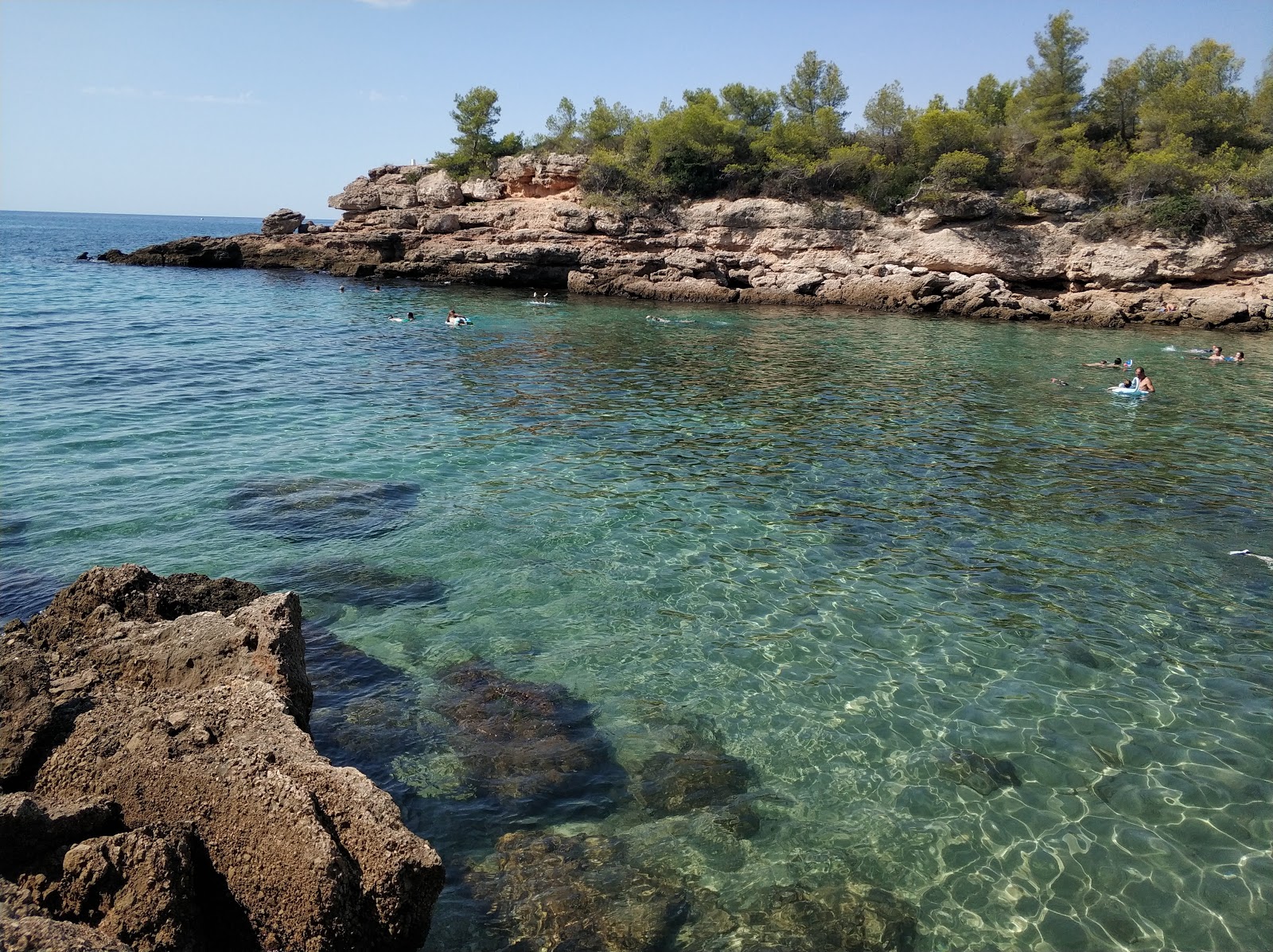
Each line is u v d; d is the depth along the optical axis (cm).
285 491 1423
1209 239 4734
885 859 648
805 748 788
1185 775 751
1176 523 1410
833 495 1527
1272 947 567
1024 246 5072
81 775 564
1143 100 5678
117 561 1116
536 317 4253
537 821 679
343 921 483
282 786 523
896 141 5756
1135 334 4234
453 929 562
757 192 5850
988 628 1026
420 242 6084
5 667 637
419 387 2397
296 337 3250
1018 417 2244
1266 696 884
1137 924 587
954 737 805
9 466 1489
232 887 515
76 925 425
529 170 6278
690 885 614
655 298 5431
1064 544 1304
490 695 856
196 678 694
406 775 728
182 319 3631
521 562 1187
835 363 3119
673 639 988
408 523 1309
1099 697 878
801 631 1010
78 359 2528
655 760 763
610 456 1744
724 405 2308
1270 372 3089
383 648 942
